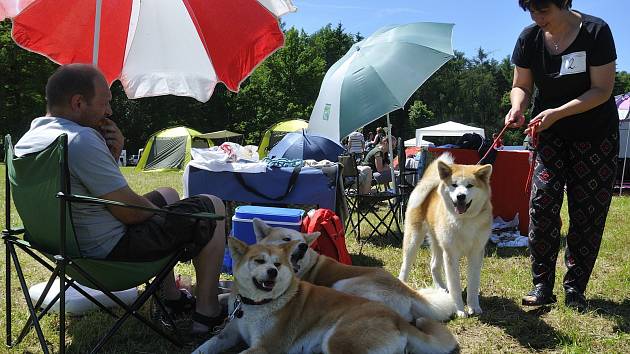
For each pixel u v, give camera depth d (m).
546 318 3.38
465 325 3.30
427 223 4.15
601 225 3.51
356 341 2.56
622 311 3.47
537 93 3.72
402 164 7.04
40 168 2.35
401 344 2.59
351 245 5.94
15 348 2.81
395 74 6.02
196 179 5.24
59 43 4.05
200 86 4.78
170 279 3.29
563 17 3.30
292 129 22.48
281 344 2.77
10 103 30.02
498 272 4.60
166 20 4.45
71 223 2.40
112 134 2.82
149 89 4.75
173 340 2.86
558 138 3.54
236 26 4.23
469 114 67.75
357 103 5.98
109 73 4.44
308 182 5.06
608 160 3.42
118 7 4.16
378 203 9.77
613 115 3.41
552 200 3.56
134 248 2.59
